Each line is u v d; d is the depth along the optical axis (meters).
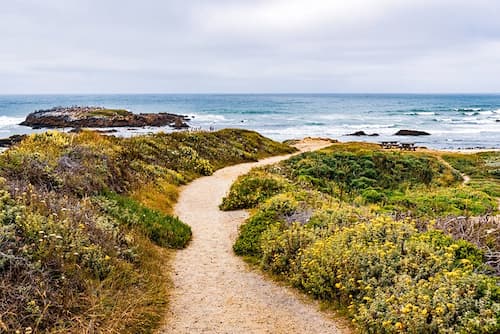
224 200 17.86
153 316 7.47
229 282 9.52
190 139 34.66
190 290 9.03
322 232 10.54
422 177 30.66
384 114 126.12
